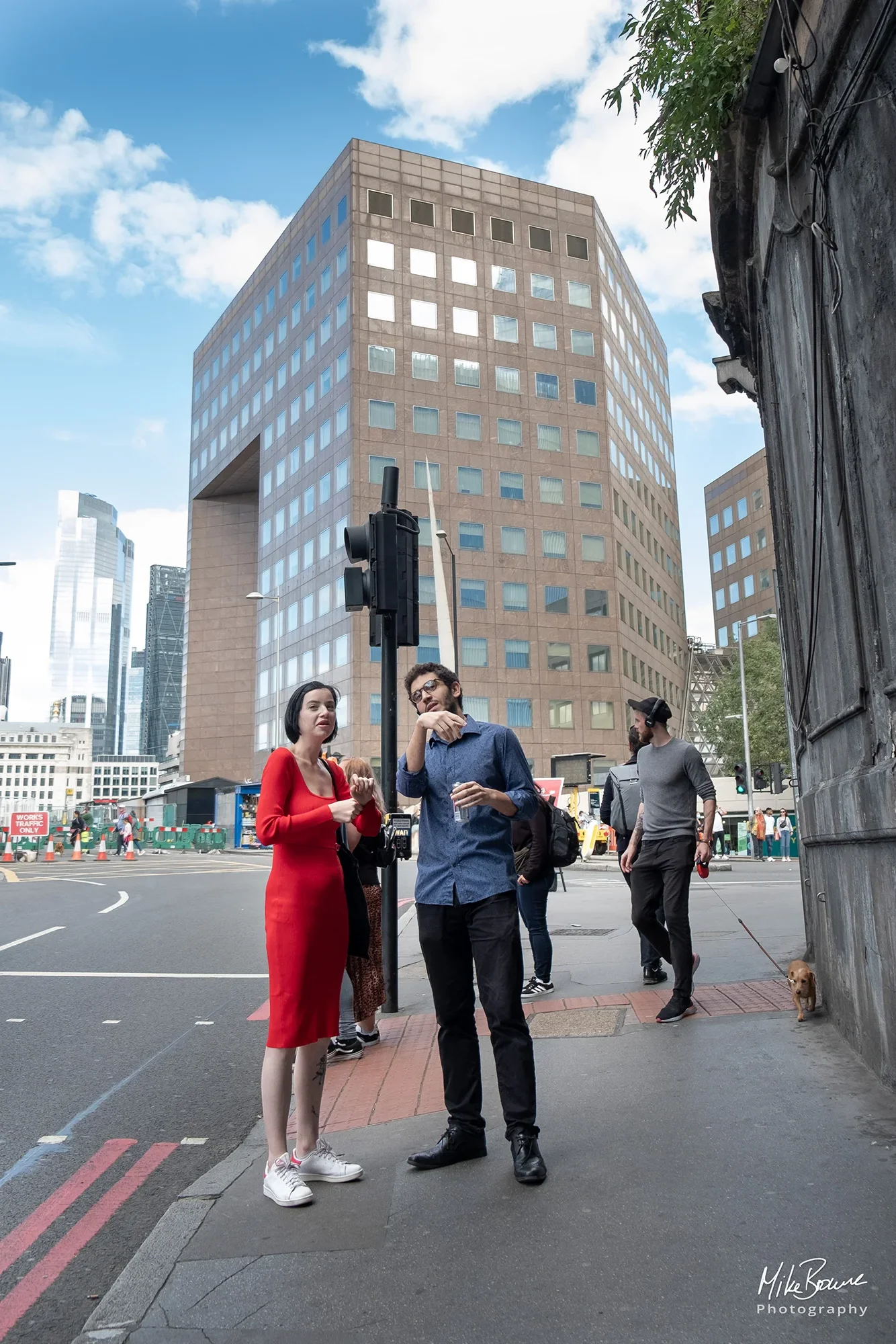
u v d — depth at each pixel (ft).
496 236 207.21
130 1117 15.67
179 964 31.78
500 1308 8.10
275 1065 11.49
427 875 12.60
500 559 194.29
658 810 19.36
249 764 258.37
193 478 278.67
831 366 13.94
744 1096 13.25
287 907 11.80
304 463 207.92
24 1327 8.88
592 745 194.80
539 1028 18.71
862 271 11.91
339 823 12.09
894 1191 9.71
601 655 200.03
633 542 223.92
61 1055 19.93
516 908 12.22
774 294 18.95
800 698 20.57
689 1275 8.36
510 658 191.52
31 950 35.29
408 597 22.35
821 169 13.16
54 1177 12.97
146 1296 8.80
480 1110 12.25
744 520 295.07
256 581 265.34
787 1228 9.09
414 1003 23.81
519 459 199.93
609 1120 12.80
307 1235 10.03
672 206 19.71
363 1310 8.27
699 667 262.06
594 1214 9.84
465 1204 10.52
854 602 13.29
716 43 16.81
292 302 220.02
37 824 157.38
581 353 211.20
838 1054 14.93
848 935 15.08
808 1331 7.40
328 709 12.57
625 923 37.29
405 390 192.75
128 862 119.65
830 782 15.71
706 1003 19.74
